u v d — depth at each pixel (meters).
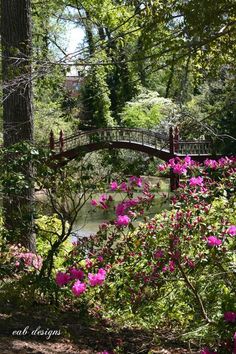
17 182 5.54
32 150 5.66
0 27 8.62
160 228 4.76
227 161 4.96
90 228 9.57
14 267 5.91
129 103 26.75
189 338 4.52
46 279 5.35
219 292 4.38
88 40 7.29
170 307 4.91
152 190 5.04
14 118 8.27
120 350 4.45
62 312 5.46
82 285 4.30
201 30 4.57
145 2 5.16
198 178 4.72
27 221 5.93
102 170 5.88
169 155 15.85
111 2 9.86
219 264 4.33
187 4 4.55
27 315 5.06
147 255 4.79
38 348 4.08
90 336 4.77
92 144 6.32
